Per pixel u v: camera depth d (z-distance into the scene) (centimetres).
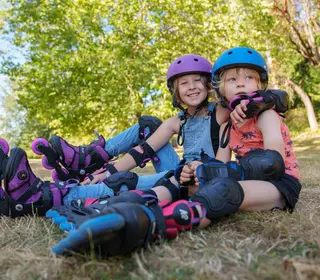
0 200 177
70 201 181
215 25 853
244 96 173
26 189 177
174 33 871
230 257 111
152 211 126
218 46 873
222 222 153
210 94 213
